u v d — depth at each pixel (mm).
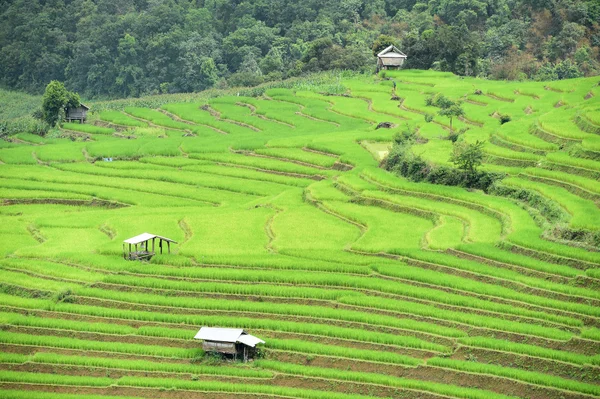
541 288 77875
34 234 107438
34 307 82750
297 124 167375
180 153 148375
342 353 71312
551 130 118188
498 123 138625
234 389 68250
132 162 144875
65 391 70062
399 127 148875
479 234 92250
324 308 78500
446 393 65812
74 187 130500
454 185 110438
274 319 77812
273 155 142375
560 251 83250
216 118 182000
